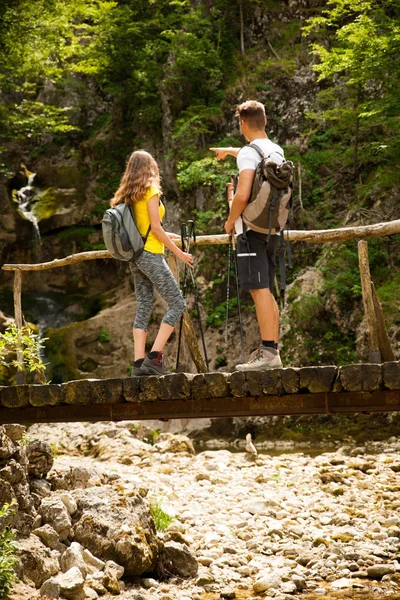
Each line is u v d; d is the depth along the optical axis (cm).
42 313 2250
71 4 2039
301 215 1898
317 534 639
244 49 2291
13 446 532
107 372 1895
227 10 2328
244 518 693
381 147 1686
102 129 2530
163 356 490
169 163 2158
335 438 1427
